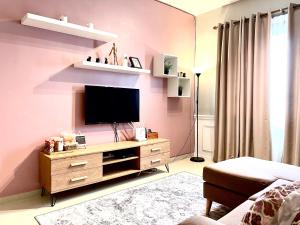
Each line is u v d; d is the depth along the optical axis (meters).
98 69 3.22
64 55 2.94
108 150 2.94
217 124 4.25
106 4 3.33
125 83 3.61
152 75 4.01
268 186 1.85
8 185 2.57
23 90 2.63
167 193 2.78
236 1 4.07
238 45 3.94
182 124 4.59
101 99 3.23
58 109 2.91
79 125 3.11
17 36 2.58
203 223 1.01
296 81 3.33
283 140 3.48
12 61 2.55
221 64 4.11
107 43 3.36
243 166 2.33
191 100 4.74
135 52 3.72
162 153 3.58
